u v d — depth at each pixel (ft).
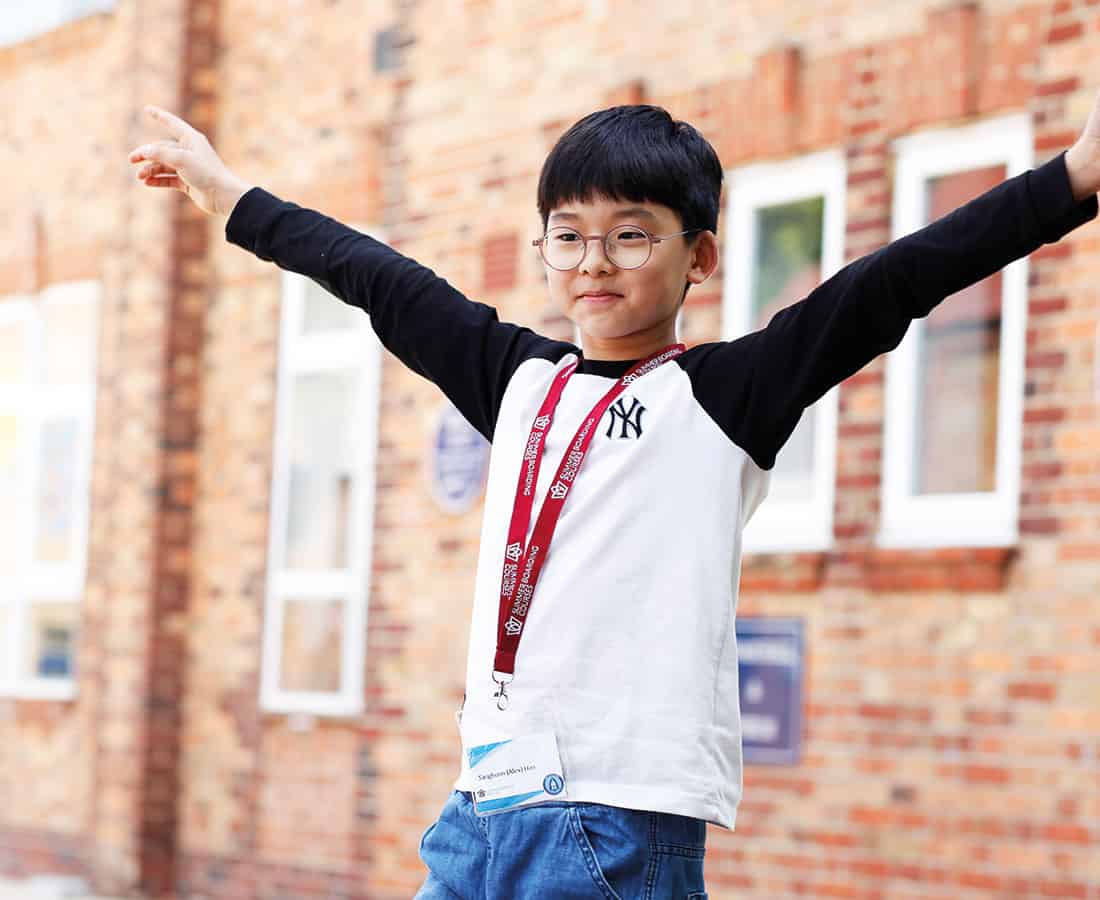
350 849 36.88
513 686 10.35
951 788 26.37
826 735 27.99
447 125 36.47
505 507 10.81
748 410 10.43
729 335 30.27
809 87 29.45
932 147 27.89
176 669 41.68
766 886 28.50
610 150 10.73
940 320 27.58
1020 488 25.90
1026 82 26.55
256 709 39.65
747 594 29.30
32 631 46.39
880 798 27.20
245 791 39.65
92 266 45.16
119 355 43.55
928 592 26.91
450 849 10.70
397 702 36.14
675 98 31.60
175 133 12.51
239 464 40.91
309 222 12.08
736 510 10.46
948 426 27.37
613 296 10.75
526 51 34.91
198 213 42.50
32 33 47.57
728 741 10.45
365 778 36.68
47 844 44.70
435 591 35.60
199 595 41.55
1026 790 25.53
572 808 10.13
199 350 42.24
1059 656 25.31
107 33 45.34
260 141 40.96
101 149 45.27
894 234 28.27
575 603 10.34
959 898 26.11
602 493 10.49
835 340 10.10
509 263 34.86
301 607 38.99
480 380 11.43
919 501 27.55
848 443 28.37
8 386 47.78
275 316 40.37
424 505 36.01
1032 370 25.90
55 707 44.88
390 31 37.99
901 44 28.22
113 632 42.60
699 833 10.44
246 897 39.19
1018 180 9.71
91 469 44.42
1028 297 26.00
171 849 41.37
